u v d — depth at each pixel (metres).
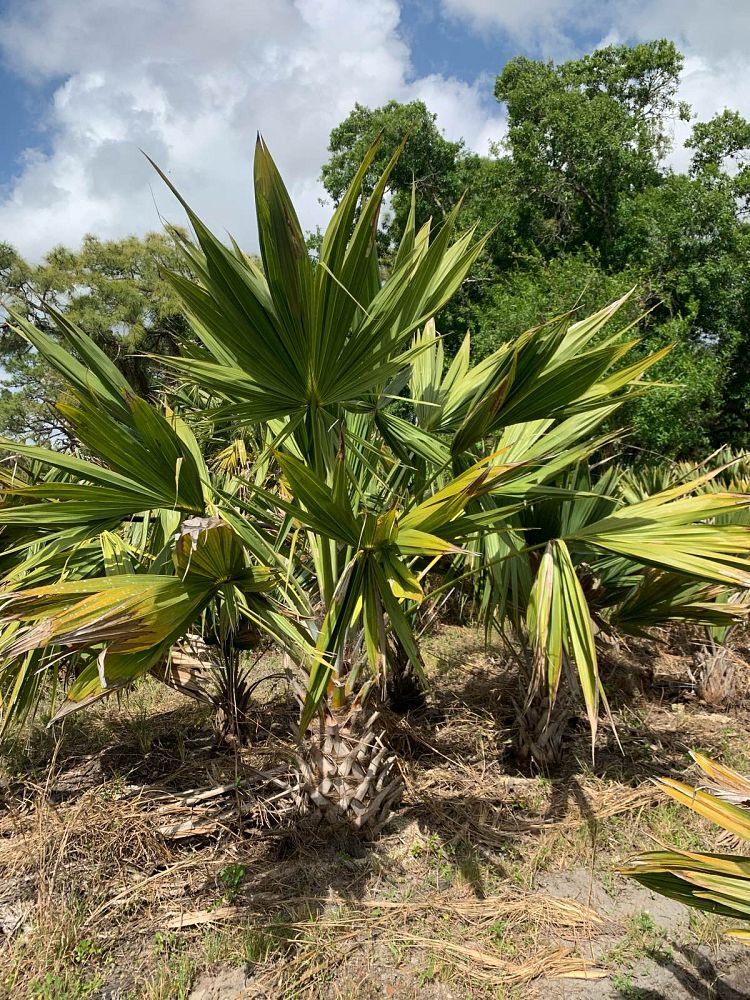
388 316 2.67
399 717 4.57
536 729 4.09
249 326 2.60
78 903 2.90
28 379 16.53
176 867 3.14
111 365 3.19
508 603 3.93
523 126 14.91
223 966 2.62
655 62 16.16
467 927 2.83
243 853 3.28
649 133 15.69
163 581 2.61
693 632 5.71
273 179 2.25
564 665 3.54
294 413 2.97
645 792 3.91
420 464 3.59
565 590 3.18
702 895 1.78
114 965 2.62
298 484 2.47
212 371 2.71
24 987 2.51
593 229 15.59
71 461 2.88
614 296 10.60
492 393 2.84
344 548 3.29
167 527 3.46
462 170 17.58
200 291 2.54
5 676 3.32
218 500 3.37
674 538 3.03
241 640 4.29
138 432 3.02
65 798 3.77
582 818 3.63
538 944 2.74
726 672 5.46
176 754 4.40
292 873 3.14
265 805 3.54
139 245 17.19
